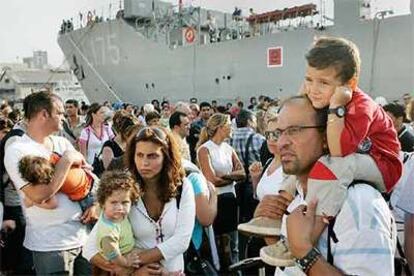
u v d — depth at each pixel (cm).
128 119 559
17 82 4744
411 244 261
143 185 318
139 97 2348
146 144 312
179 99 2167
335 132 183
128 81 2386
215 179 552
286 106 198
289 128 194
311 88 192
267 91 1870
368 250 171
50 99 375
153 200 319
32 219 372
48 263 369
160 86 2241
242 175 566
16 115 994
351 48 191
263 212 245
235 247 560
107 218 308
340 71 187
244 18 2298
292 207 222
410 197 264
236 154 652
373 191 184
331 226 181
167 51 2178
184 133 645
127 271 303
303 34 1736
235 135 704
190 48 2092
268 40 1841
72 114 971
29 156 353
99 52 2534
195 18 2320
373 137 193
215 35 2233
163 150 315
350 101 189
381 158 192
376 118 194
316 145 194
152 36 2295
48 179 352
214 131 579
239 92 1956
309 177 190
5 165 368
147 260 305
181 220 320
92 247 312
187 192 326
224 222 544
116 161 432
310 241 179
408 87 1484
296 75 1770
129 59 2361
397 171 198
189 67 2108
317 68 189
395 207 297
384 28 1533
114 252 301
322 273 176
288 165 196
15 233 448
